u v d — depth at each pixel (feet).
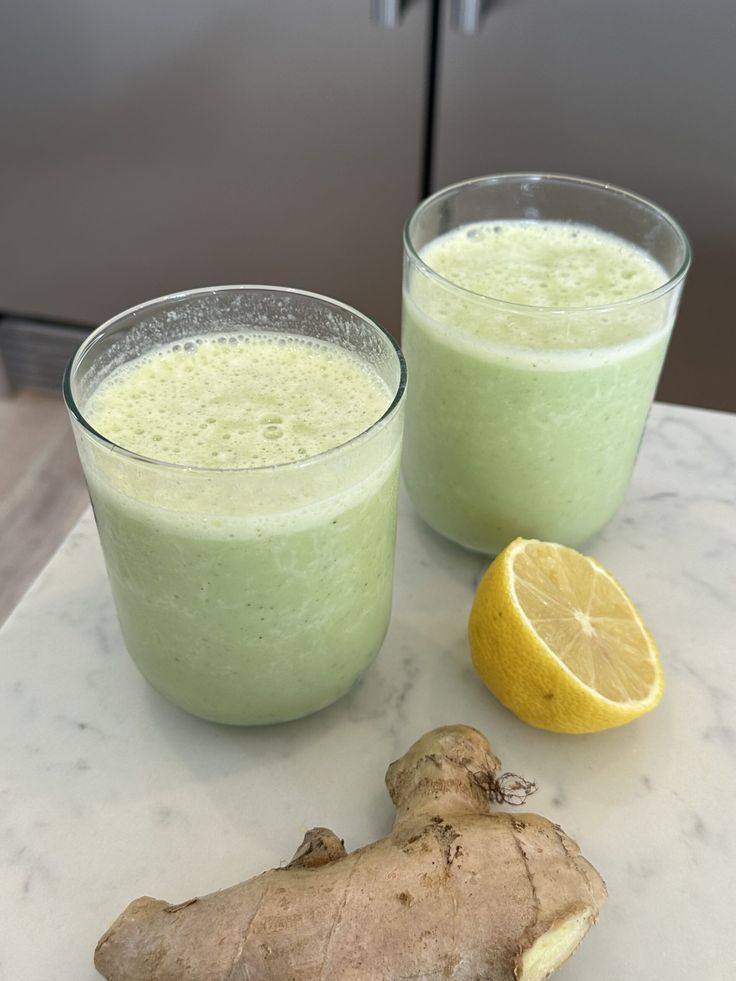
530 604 0.69
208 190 1.62
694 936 0.59
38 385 2.06
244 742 0.70
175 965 0.51
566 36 1.33
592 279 0.80
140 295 1.82
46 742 0.70
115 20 1.46
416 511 0.90
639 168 1.44
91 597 0.81
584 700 0.65
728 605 0.82
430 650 0.78
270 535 0.56
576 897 0.53
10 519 1.77
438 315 0.73
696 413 1.04
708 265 1.51
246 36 1.43
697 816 0.66
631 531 0.89
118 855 0.63
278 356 0.70
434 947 0.51
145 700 0.73
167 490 0.54
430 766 0.62
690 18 1.28
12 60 1.54
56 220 1.74
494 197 0.85
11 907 0.60
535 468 0.75
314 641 0.63
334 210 1.59
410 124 1.47
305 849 0.59
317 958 0.50
